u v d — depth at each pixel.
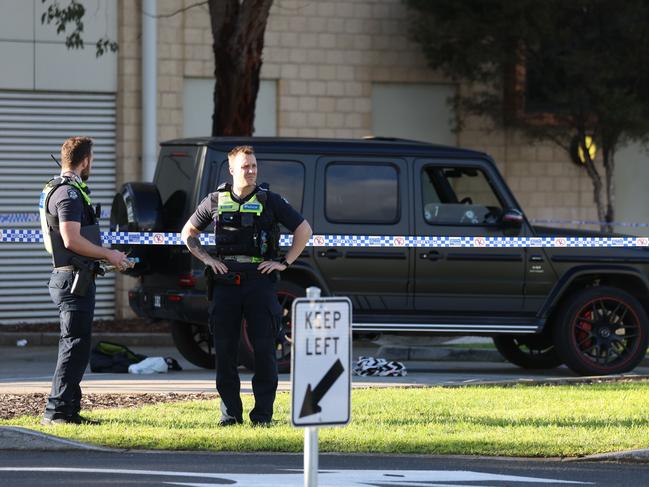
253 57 57.03
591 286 44.28
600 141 69.56
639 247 44.50
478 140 71.38
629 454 26.64
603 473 25.38
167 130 66.81
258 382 29.81
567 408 32.81
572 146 72.38
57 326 62.88
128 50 65.94
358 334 48.12
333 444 27.33
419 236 42.84
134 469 25.23
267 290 29.50
